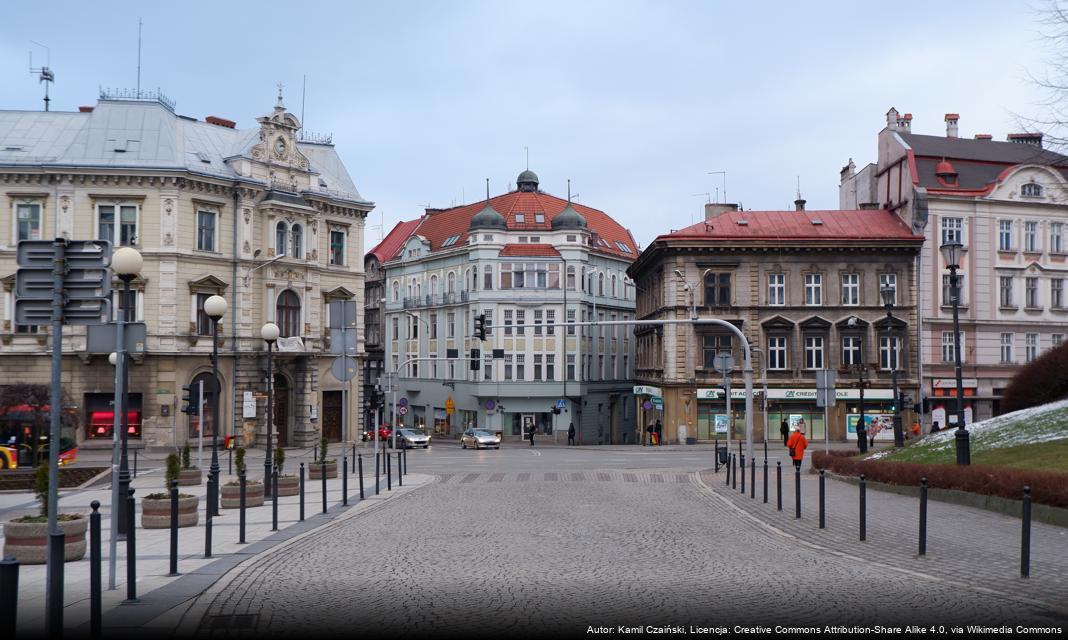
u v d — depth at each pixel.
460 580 11.36
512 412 69.25
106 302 9.84
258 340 50.25
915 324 55.09
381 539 15.17
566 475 30.14
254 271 50.19
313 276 53.06
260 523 17.66
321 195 53.72
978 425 29.86
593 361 73.69
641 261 62.97
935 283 55.50
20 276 9.82
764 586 10.79
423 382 78.25
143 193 46.19
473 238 70.00
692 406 54.88
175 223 46.50
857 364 53.94
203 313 47.91
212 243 48.53
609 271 77.12
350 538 15.37
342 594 10.60
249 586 11.16
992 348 56.06
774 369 54.81
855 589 10.55
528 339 69.31
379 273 86.81
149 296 46.03
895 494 22.31
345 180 58.00
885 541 14.28
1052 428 25.34
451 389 73.38
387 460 25.34
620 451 50.22
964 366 55.59
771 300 55.44
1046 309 57.00
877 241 54.69
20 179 45.31
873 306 54.94
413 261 79.38
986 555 12.79
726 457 30.62
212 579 11.64
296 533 16.11
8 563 6.73
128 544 10.45
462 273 71.81
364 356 56.97
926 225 55.66
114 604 10.18
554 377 69.44
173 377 46.34
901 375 55.03
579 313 70.81
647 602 9.97
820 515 16.05
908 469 21.98
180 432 46.44
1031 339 56.78
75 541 13.36
